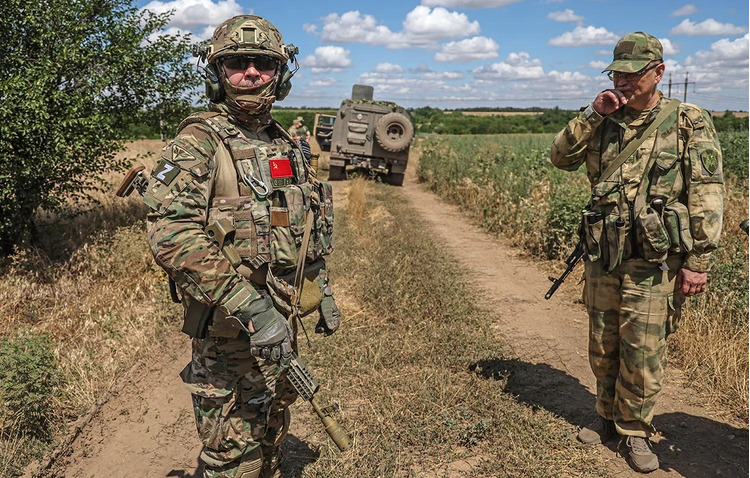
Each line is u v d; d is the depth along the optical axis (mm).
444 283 5867
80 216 7832
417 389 3740
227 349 2131
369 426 3354
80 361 4145
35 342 3721
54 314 5105
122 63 7211
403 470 2998
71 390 3746
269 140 2291
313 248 2318
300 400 3701
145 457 3219
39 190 6445
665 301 2855
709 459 3098
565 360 4383
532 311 5473
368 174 16641
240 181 2107
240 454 2232
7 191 5758
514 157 12250
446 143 20547
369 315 5129
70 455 3234
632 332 2895
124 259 6207
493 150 15820
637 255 2838
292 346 2389
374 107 15898
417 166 19453
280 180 2166
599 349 3092
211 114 2174
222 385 2162
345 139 15922
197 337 2115
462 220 10500
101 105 7418
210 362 2158
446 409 3508
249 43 2072
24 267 5949
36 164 5980
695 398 3727
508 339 4758
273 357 2010
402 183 16719
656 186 2787
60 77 6719
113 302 5336
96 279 6047
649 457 2967
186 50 8141
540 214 7945
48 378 3564
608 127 2932
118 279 5973
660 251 2740
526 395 3783
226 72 2115
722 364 3973
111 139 7082
